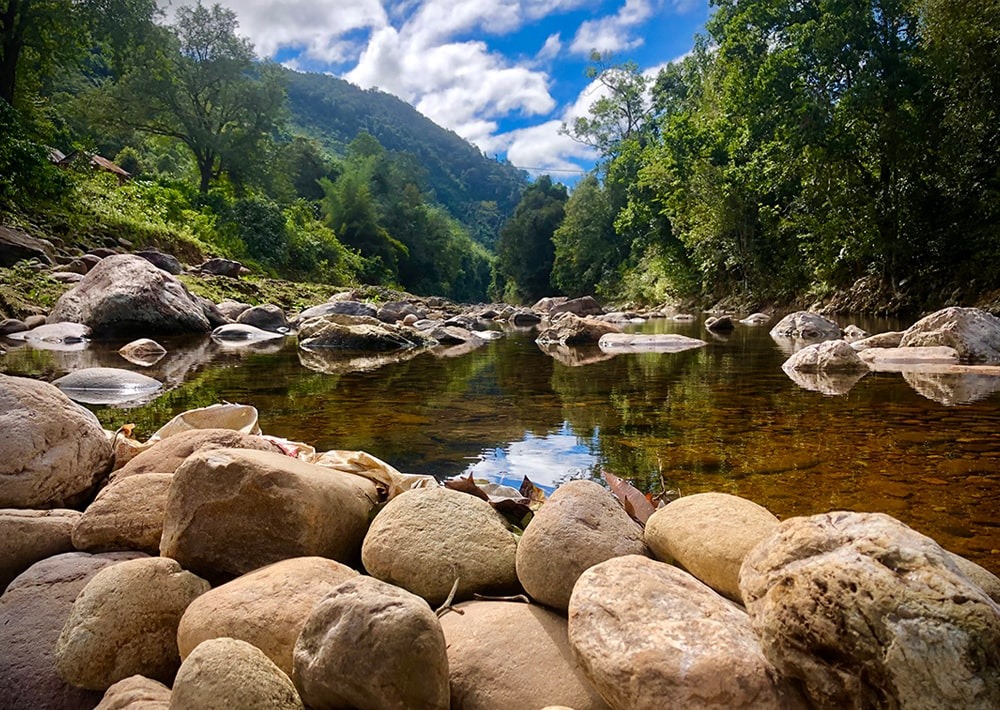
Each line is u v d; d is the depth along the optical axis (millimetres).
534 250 54875
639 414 4750
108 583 1772
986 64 14812
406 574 1872
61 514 2369
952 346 7918
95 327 10320
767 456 3521
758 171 20000
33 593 1957
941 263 16047
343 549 2240
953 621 1072
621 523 1887
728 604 1499
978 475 3117
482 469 3393
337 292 22234
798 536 1376
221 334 11453
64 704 1689
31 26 21141
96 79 42375
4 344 9094
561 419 4625
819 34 16312
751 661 1286
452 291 69188
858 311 17609
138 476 2406
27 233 14156
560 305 26078
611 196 41000
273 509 2029
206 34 34344
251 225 29641
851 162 16891
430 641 1411
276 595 1751
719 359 8500
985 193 14961
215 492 2033
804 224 18906
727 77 19719
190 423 3520
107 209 18422
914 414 4531
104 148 39531
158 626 1790
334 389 5988
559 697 1477
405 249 54969
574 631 1458
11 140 15078
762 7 18172
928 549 1201
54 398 2775
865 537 1271
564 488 1994
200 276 16828
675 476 3193
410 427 4387
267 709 1338
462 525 2000
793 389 5766
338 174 64000
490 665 1559
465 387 6160
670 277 28047
